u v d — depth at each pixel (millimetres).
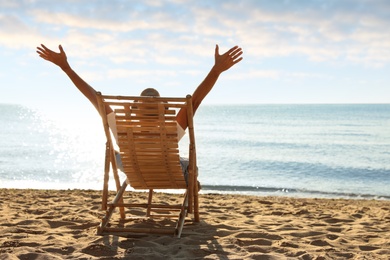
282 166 22609
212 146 36406
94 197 8156
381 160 26109
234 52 4426
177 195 9211
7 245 4035
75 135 54594
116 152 5020
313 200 9836
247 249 4082
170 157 4512
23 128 65688
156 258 3738
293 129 64812
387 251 4137
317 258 3803
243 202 8156
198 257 3785
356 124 79938
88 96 4602
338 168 21703
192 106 4320
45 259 3643
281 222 5672
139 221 5293
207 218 5762
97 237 4383
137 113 4340
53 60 4613
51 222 5199
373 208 7723
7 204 6848
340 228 5281
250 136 49469
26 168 20188
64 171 19438
